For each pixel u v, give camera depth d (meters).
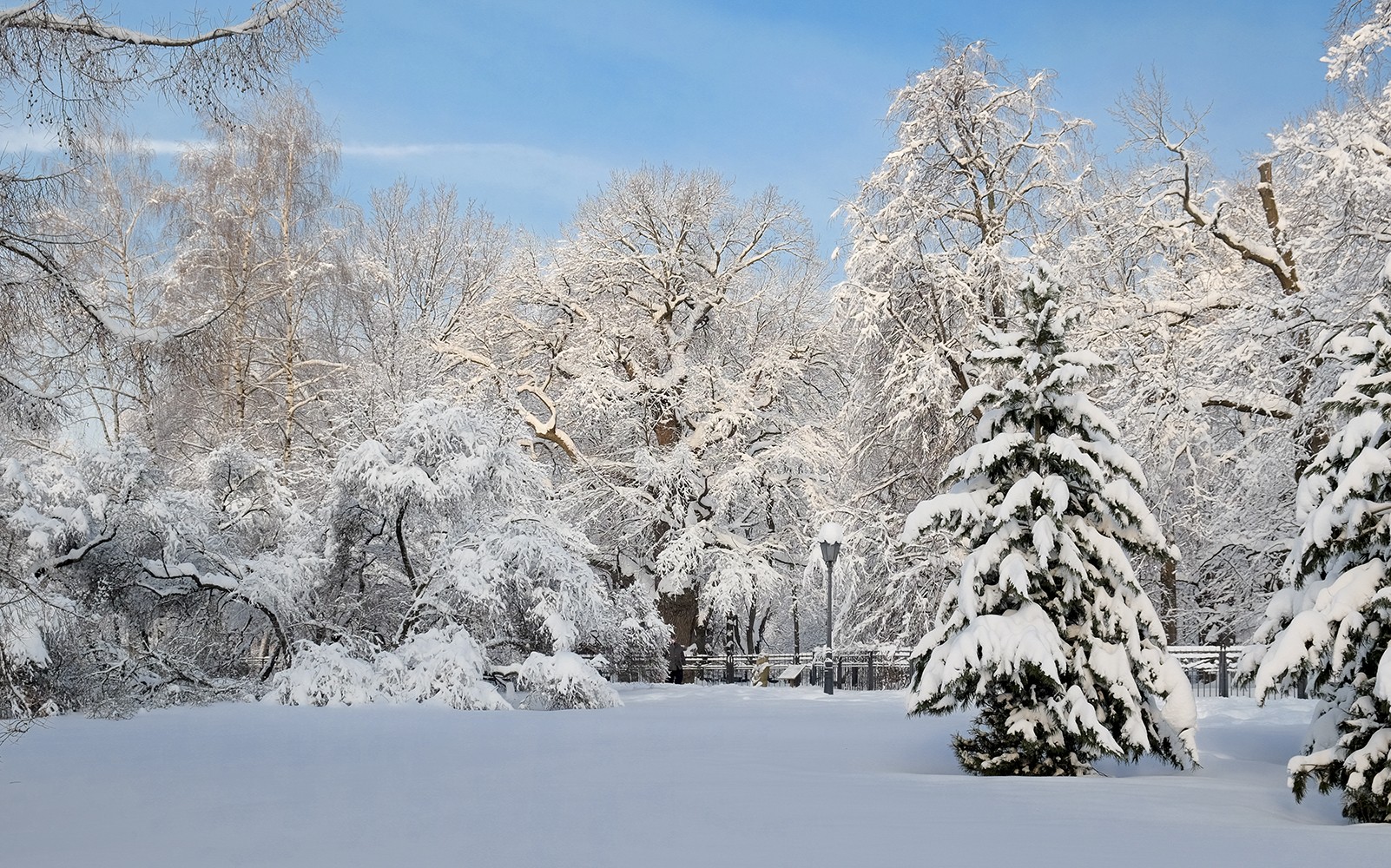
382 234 43.25
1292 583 10.98
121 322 12.17
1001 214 30.83
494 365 38.75
